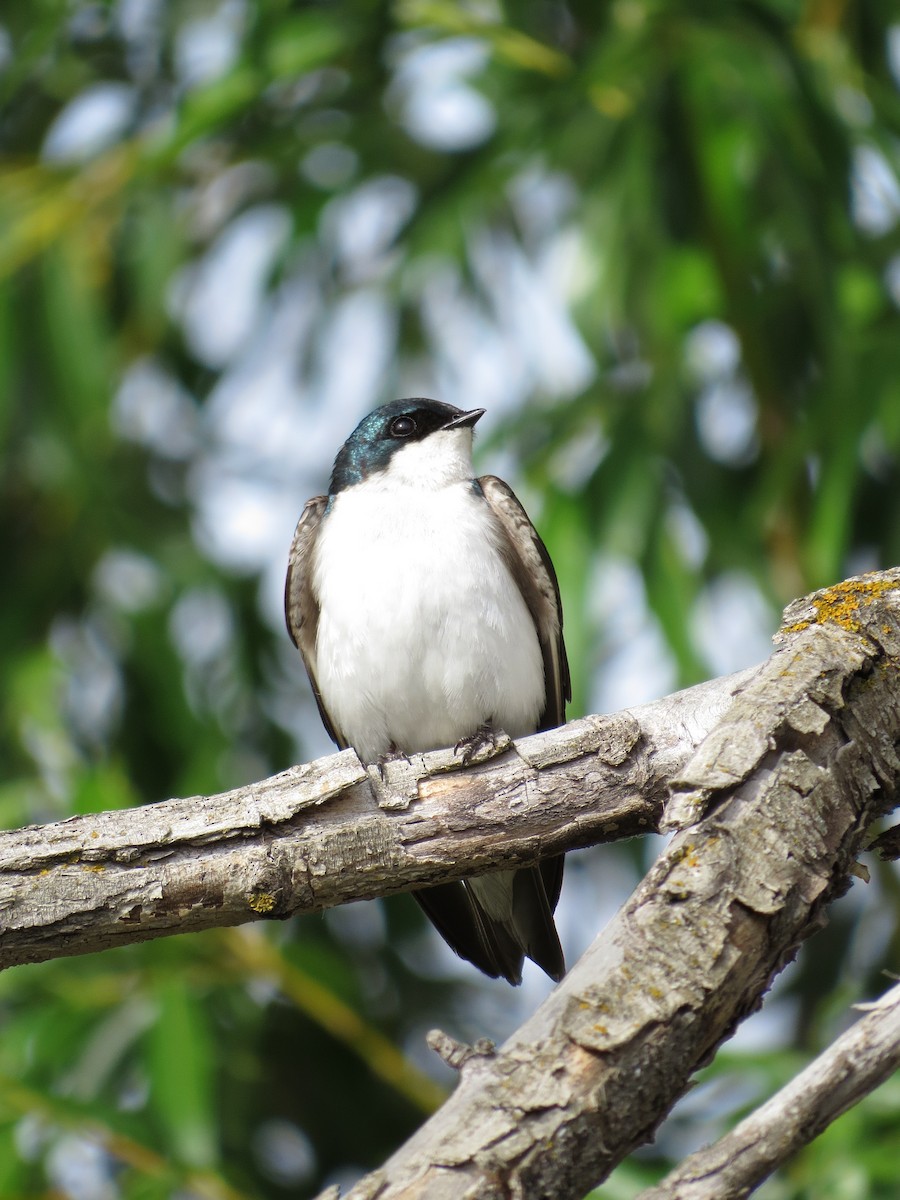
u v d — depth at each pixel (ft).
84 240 40.70
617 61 36.27
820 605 18.79
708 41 35.50
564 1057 14.47
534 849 19.65
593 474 35.60
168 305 42.45
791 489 37.58
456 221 38.37
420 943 42.47
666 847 16.25
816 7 38.52
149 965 34.68
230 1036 37.09
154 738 41.70
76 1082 33.91
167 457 44.14
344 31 40.04
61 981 34.68
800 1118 14.21
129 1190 31.17
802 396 38.45
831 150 35.88
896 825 18.83
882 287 37.24
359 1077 40.57
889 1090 30.48
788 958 16.19
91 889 18.53
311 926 40.52
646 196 35.60
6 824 36.22
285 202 44.39
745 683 19.62
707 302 37.42
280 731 41.73
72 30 44.21
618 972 15.12
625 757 19.43
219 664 41.45
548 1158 13.98
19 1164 32.30
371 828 19.17
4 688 39.52
